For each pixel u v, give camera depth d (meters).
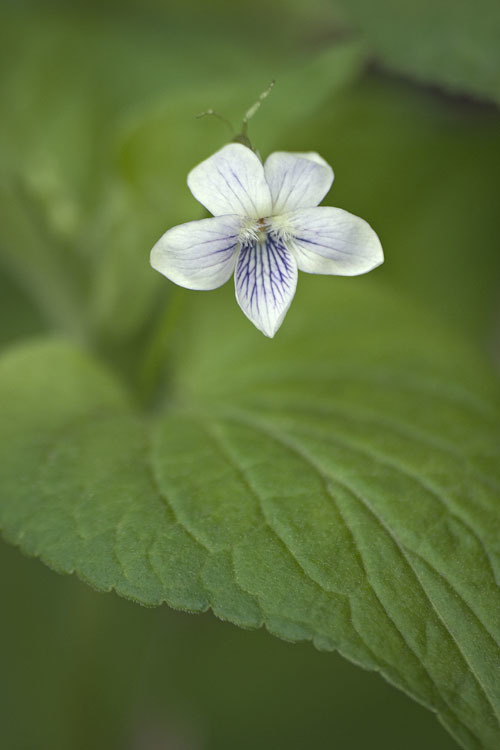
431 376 0.23
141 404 0.23
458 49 0.23
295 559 0.19
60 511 0.20
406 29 0.23
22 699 0.26
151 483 0.20
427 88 0.27
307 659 0.27
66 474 0.20
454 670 0.18
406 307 0.24
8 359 0.22
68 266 0.25
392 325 0.24
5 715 0.26
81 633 0.24
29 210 0.25
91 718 0.25
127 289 0.25
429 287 0.27
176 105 0.23
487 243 0.27
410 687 0.18
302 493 0.20
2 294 0.29
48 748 0.25
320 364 0.23
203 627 0.27
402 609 0.19
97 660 0.24
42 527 0.19
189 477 0.20
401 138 0.27
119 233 0.25
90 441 0.21
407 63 0.23
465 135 0.27
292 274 0.19
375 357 0.23
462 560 0.19
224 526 0.19
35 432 0.21
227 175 0.19
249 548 0.19
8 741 0.25
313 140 0.27
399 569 0.19
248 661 0.27
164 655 0.27
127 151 0.23
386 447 0.21
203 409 0.22
